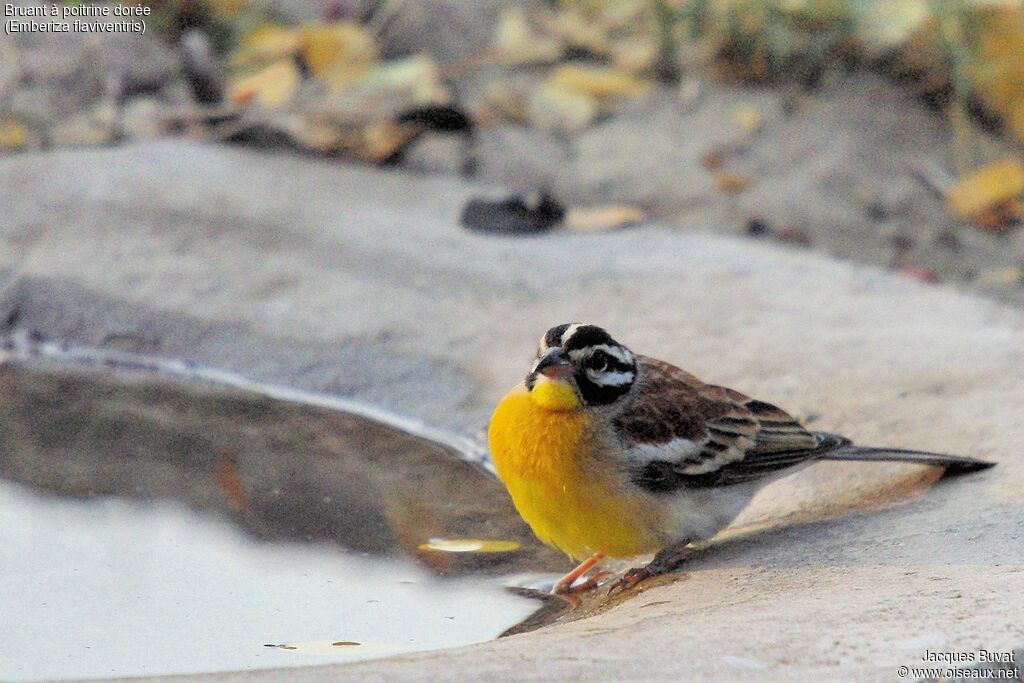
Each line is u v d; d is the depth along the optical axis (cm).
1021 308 1417
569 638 691
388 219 1421
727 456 875
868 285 1297
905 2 1794
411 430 1120
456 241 1381
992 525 820
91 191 1398
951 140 1736
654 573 868
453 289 1286
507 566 894
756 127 1750
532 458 852
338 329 1225
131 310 1256
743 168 1681
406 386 1162
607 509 852
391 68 1838
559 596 852
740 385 1098
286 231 1370
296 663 742
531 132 1747
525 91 1841
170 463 1043
